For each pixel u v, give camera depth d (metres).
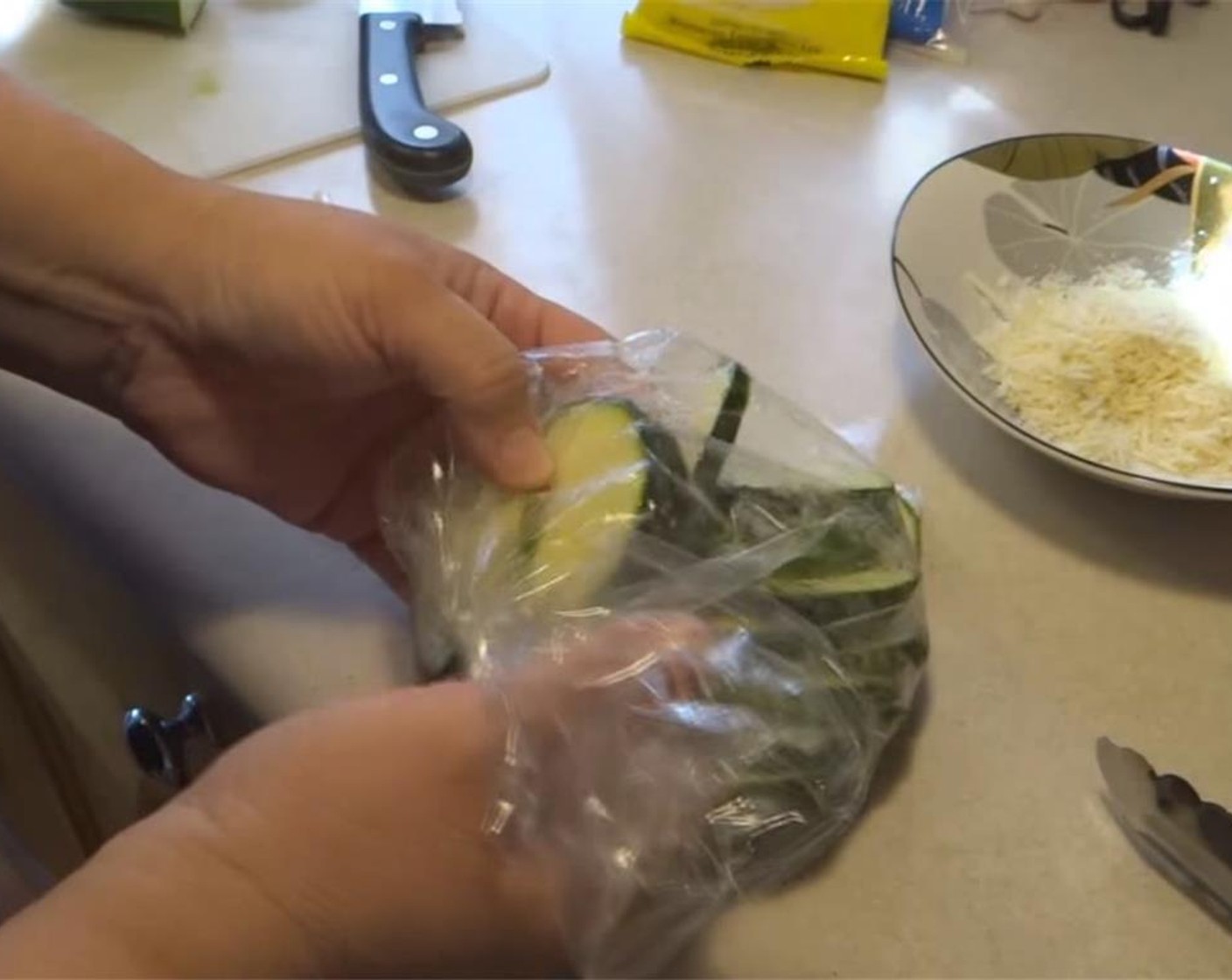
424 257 0.50
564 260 0.65
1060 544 0.52
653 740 0.40
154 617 0.53
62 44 0.78
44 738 0.77
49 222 0.49
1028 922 0.42
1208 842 0.41
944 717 0.46
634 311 0.62
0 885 0.86
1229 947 0.41
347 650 0.50
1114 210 0.62
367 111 0.69
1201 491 0.48
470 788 0.38
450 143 0.67
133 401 0.53
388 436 0.50
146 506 0.55
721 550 0.43
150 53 0.77
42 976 0.33
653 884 0.40
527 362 0.47
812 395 0.58
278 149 0.70
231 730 0.55
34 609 0.65
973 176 0.61
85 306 0.51
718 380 0.48
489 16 0.81
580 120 0.74
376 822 0.37
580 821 0.39
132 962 0.34
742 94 0.76
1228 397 0.55
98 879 0.36
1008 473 0.54
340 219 0.48
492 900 0.39
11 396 0.59
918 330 0.56
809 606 0.43
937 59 0.78
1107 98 0.75
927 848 0.43
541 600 0.42
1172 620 0.50
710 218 0.67
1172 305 0.59
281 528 0.54
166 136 0.71
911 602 0.45
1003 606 0.50
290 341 0.48
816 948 0.41
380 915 0.37
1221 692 0.47
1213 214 0.61
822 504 0.45
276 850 0.36
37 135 0.49
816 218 0.67
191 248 0.48
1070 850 0.43
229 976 0.35
